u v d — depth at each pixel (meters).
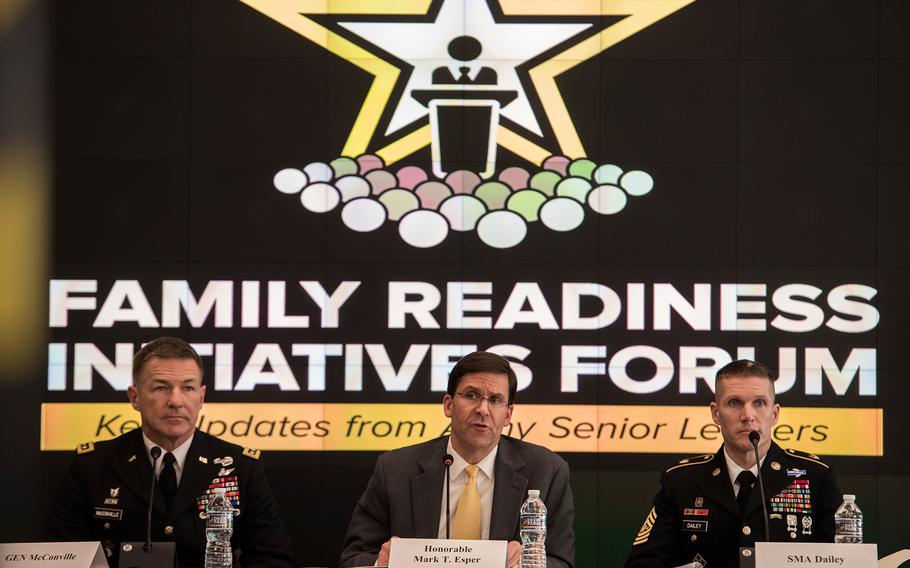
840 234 15.04
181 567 9.95
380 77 15.23
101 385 14.87
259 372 14.98
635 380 14.98
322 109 15.19
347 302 15.07
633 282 15.07
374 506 9.97
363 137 15.19
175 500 10.05
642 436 14.93
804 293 15.01
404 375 15.04
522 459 9.92
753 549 8.43
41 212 14.96
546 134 15.19
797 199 15.09
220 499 9.79
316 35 15.23
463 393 9.56
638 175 15.14
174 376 9.92
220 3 15.22
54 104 15.06
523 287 15.09
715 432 14.91
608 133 15.16
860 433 14.87
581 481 14.88
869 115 15.12
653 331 15.02
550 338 15.04
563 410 14.95
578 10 15.23
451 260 15.12
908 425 14.86
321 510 14.88
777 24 15.18
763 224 15.09
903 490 14.78
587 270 15.09
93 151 15.07
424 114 15.20
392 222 15.14
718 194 15.11
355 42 15.23
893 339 14.94
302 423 14.96
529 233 15.13
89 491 10.12
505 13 15.23
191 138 15.14
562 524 9.87
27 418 14.77
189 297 15.02
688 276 15.06
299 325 15.04
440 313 15.09
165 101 15.14
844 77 15.14
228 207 15.12
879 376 14.91
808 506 10.12
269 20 15.24
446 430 14.98
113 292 14.98
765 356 14.98
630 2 15.20
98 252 14.98
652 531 10.38
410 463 10.01
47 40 15.09
